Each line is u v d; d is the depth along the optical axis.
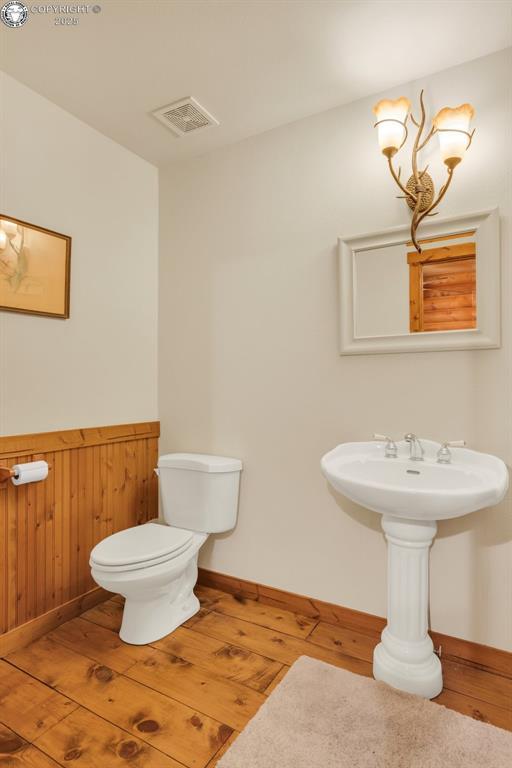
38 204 1.91
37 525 1.89
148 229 2.51
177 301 2.50
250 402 2.24
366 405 1.92
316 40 1.61
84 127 2.13
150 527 2.09
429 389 1.79
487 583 1.67
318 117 2.05
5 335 1.79
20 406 1.85
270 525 2.17
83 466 2.11
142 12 1.49
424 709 1.42
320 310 2.04
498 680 1.59
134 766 1.23
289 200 2.13
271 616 2.05
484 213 1.65
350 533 1.96
